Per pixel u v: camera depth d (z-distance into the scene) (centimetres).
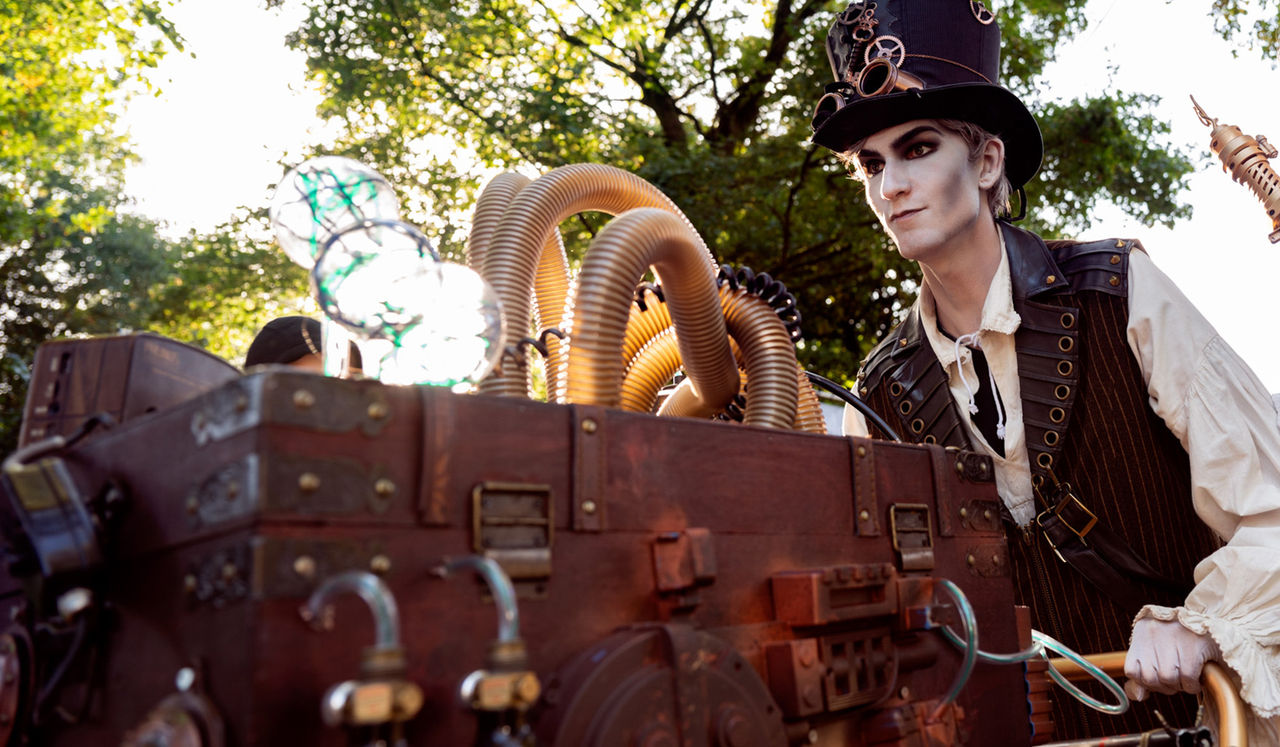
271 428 79
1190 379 184
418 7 1324
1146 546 200
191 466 86
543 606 95
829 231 1193
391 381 113
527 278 143
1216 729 160
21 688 99
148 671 87
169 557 87
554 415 100
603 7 1320
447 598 88
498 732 82
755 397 157
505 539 93
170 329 1950
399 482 87
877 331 1233
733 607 113
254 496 78
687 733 97
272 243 1647
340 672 80
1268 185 210
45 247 2195
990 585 152
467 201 1345
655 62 1310
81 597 90
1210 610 161
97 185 2353
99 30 1405
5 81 1478
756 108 1366
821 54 1251
